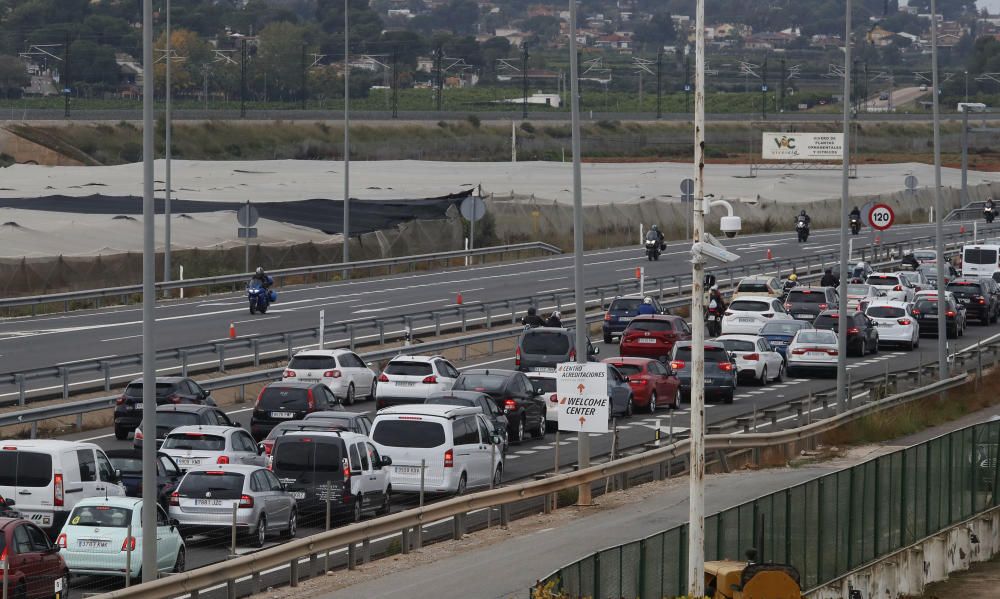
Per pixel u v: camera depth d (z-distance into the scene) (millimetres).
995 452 76625
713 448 88375
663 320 133625
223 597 55750
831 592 57562
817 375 136750
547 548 65000
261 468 69125
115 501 58906
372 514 77125
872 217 131875
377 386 109250
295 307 158375
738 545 52156
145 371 55500
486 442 82875
